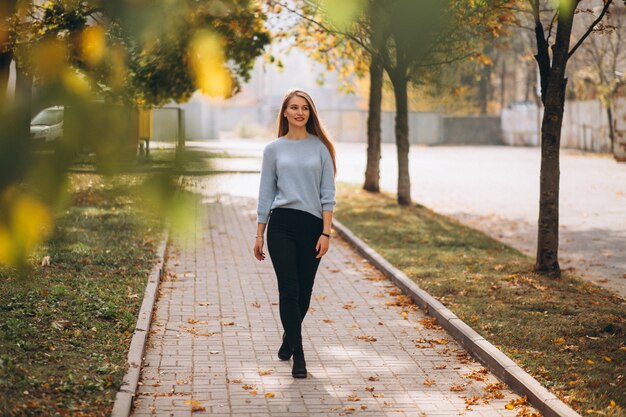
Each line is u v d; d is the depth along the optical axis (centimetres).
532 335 706
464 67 1961
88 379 535
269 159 591
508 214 1773
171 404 527
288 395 555
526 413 527
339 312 828
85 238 1039
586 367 610
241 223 1441
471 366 646
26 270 126
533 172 2947
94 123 123
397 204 1828
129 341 650
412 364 647
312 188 582
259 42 1233
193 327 743
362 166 3253
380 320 796
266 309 827
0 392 476
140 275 930
